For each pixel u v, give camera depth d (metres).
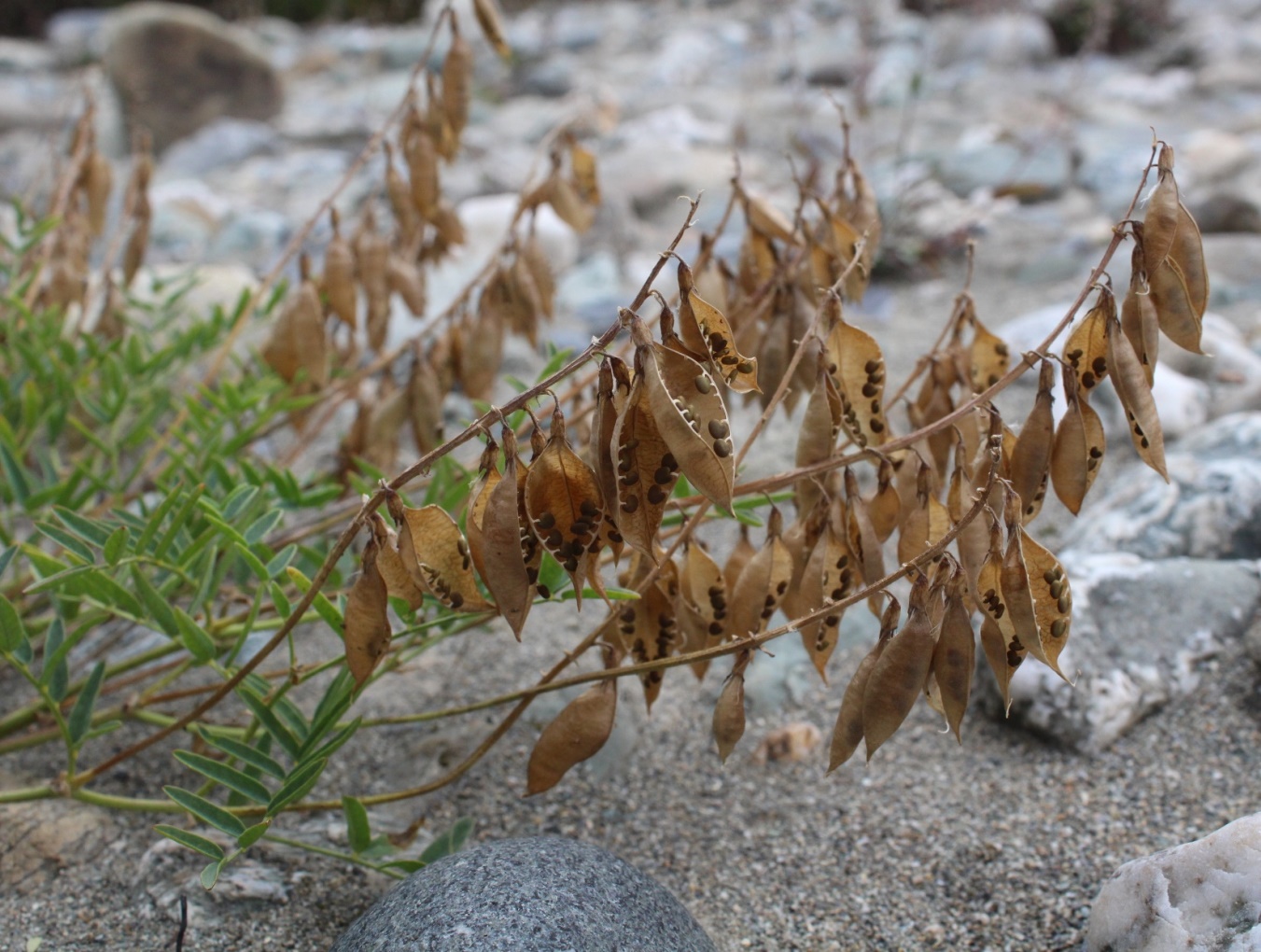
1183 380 0.51
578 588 0.25
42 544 0.42
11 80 1.41
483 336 0.38
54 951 0.31
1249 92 1.15
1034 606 0.26
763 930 0.32
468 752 0.37
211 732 0.31
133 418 0.48
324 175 1.03
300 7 1.89
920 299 0.71
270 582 0.29
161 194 0.95
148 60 1.17
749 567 0.29
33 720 0.35
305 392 0.44
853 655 0.40
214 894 0.32
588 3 1.75
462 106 0.38
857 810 0.35
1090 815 0.34
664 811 0.35
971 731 0.37
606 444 0.24
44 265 0.47
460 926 0.27
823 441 0.28
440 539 0.26
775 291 0.31
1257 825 0.28
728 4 1.70
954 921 0.32
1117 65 1.33
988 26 1.33
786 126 1.07
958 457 0.28
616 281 0.73
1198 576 0.39
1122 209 0.83
